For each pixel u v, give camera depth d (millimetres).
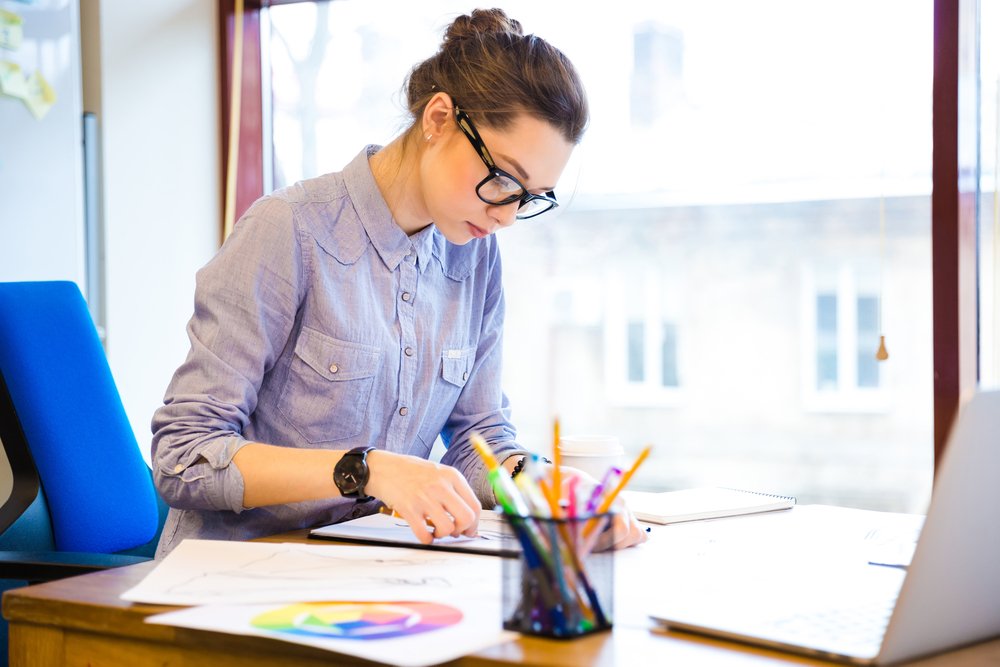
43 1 2176
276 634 721
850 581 923
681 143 2951
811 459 3686
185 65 2602
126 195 2438
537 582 735
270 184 2777
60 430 1500
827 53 2812
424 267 1382
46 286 1558
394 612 785
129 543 1571
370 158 1368
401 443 1390
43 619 837
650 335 3611
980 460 682
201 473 1129
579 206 3156
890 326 3025
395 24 2645
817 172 2895
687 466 3773
